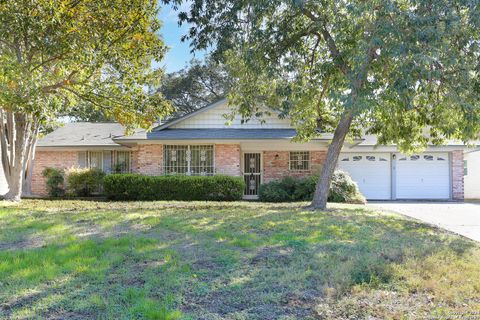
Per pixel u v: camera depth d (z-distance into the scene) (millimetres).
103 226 7602
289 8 8719
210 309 3789
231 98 11109
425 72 6613
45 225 7508
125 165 17938
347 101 7008
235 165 15562
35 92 9273
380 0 6781
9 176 12375
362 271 4957
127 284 4375
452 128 8703
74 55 9844
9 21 9016
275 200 14867
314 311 3793
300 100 10734
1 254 5371
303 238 6816
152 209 10602
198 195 14727
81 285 4305
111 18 10367
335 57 8453
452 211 12641
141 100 11906
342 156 17422
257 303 3965
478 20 6574
